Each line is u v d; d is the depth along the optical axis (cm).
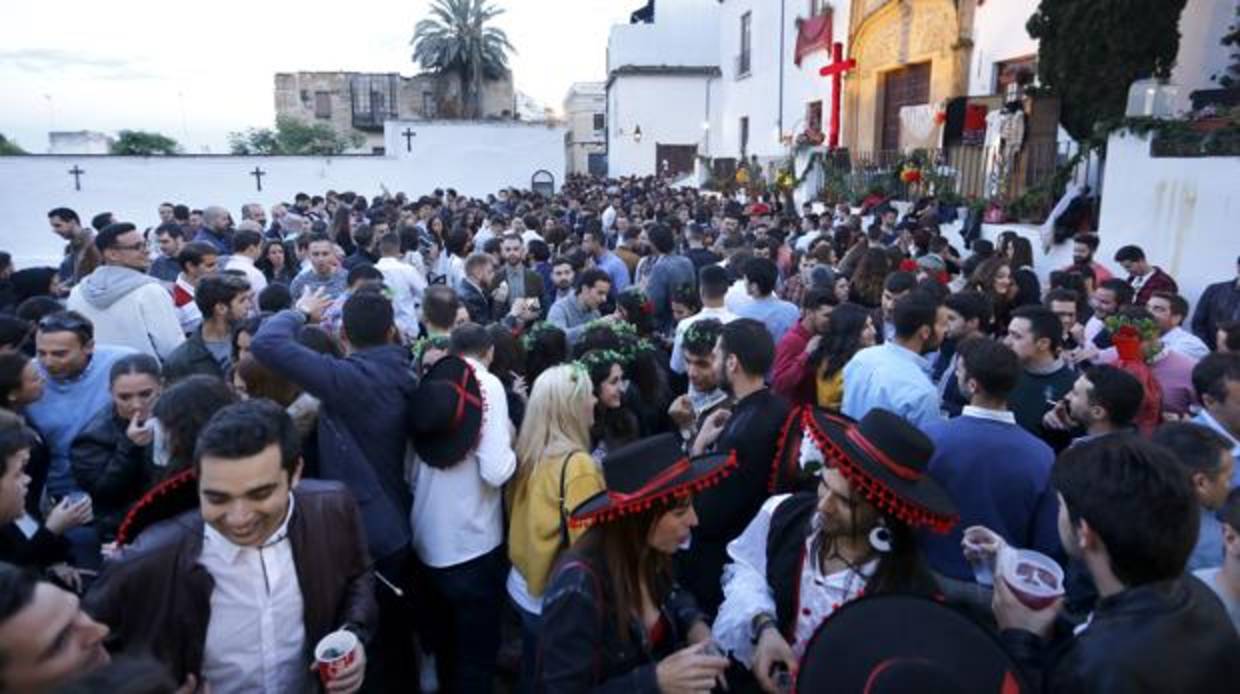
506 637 412
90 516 273
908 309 349
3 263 641
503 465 309
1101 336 493
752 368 309
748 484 291
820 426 199
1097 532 155
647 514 196
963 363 290
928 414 326
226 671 211
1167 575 150
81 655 145
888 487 182
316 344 333
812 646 163
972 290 495
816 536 210
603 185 2530
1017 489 267
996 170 1016
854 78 1761
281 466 202
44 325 355
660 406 396
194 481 208
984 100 1147
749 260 530
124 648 194
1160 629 142
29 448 233
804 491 257
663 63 3519
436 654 354
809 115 2047
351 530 235
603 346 391
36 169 1780
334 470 303
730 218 1054
